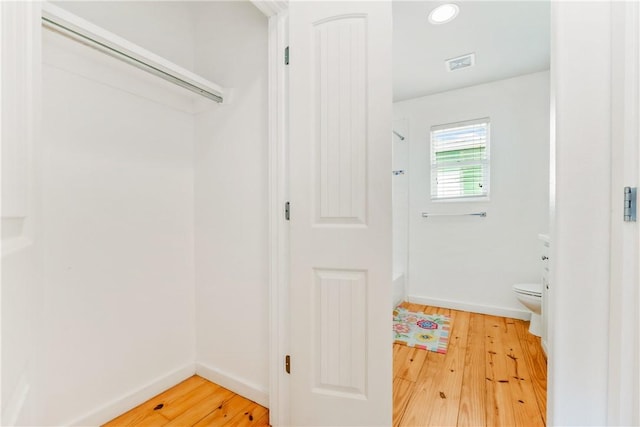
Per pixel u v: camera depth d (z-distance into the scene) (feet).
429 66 8.08
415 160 10.40
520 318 8.80
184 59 5.78
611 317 2.37
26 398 1.73
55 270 4.02
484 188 9.45
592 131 2.44
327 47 4.06
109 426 4.41
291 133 4.27
